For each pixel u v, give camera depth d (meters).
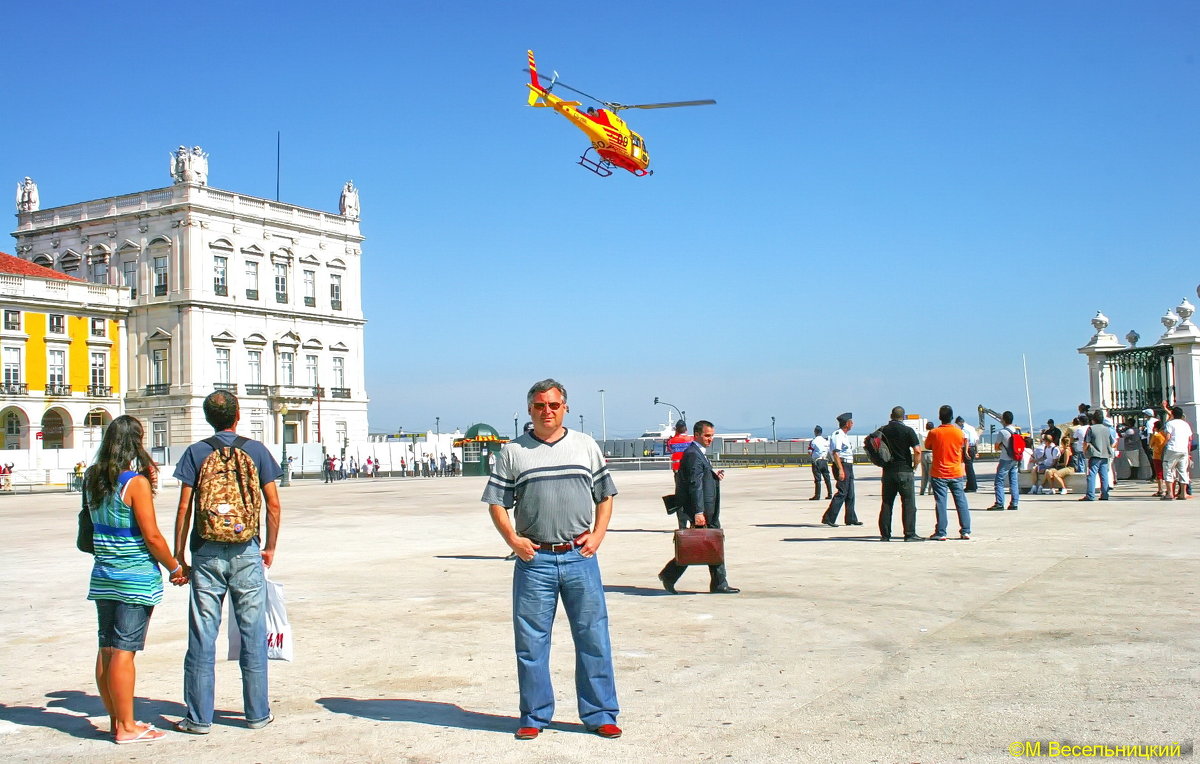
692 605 10.16
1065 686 6.66
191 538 6.36
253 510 6.36
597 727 5.99
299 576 13.34
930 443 15.10
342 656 8.27
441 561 14.71
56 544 19.55
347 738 6.07
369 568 14.06
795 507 22.83
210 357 69.12
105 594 6.12
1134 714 6.01
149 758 5.80
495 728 6.19
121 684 6.11
